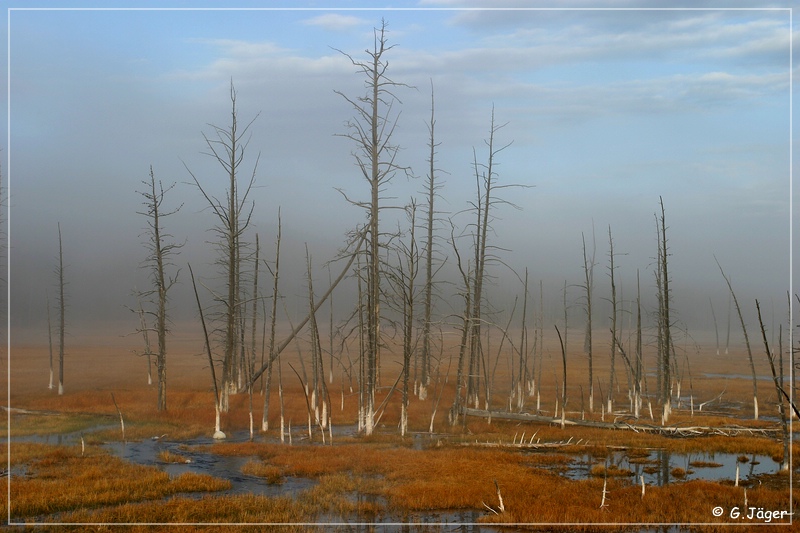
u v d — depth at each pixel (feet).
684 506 71.61
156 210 145.07
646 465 97.14
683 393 207.31
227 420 136.56
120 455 103.14
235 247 154.81
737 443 112.06
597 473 90.17
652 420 142.72
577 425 132.05
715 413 164.14
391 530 64.95
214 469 92.84
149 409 145.07
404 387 121.60
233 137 155.02
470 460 96.37
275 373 237.66
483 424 132.57
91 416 138.92
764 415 160.56
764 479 87.45
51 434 120.57
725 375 267.80
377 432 125.49
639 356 157.17
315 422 138.62
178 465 95.20
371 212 123.54
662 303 156.15
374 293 123.24
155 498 76.02
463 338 132.05
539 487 80.02
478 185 160.76
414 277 124.57
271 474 87.45
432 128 165.78
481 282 160.45
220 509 69.97
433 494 75.66
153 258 145.89
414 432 126.31
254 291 179.52
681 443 113.60
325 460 94.99
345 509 71.46
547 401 187.01
